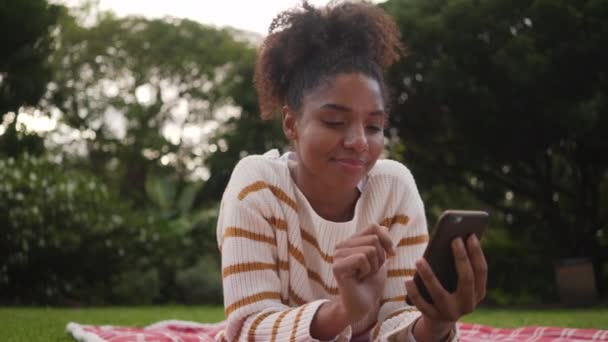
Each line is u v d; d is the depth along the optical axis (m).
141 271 11.34
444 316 1.73
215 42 23.11
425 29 11.86
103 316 6.73
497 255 13.95
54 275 10.19
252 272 2.08
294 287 2.19
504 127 11.90
